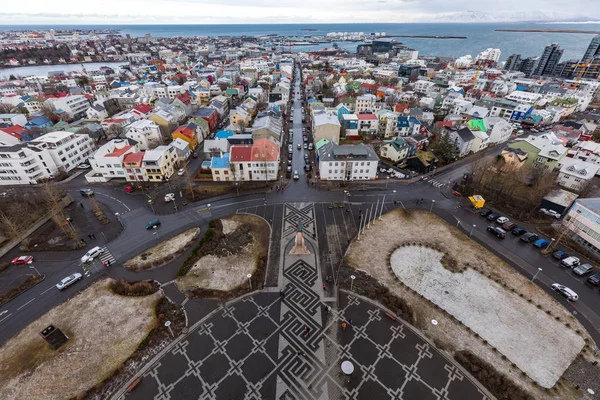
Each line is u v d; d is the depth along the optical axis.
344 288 61.22
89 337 51.84
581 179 94.44
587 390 45.28
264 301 58.34
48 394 44.19
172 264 67.19
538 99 193.62
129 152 103.50
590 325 54.94
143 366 47.41
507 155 105.94
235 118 151.38
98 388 44.53
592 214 70.69
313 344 50.62
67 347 50.19
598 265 67.38
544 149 106.56
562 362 49.09
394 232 77.69
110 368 47.22
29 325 54.16
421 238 75.88
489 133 140.00
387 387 44.81
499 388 44.81
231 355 48.91
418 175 106.62
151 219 82.44
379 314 56.03
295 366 47.38
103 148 103.62
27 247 70.31
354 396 43.69
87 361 48.22
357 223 80.88
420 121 145.12
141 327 53.59
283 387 44.59
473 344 51.28
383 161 116.56
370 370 47.00
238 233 76.88
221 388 44.53
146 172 99.94
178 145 116.50
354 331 52.91
